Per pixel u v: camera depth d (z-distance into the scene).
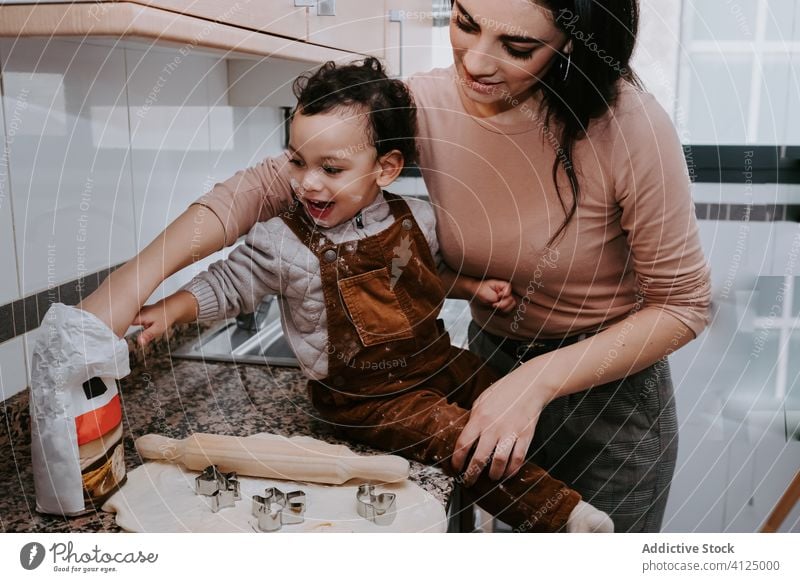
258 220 0.87
